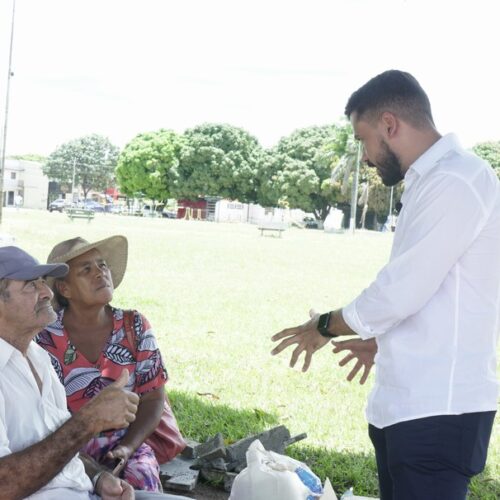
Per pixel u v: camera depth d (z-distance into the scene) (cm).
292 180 7394
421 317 279
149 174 8288
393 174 301
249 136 8169
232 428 561
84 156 12262
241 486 335
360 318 286
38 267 265
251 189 7962
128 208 8875
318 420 604
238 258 2258
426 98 295
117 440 357
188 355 823
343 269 2081
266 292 1434
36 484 247
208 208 8169
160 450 404
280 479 325
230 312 1148
